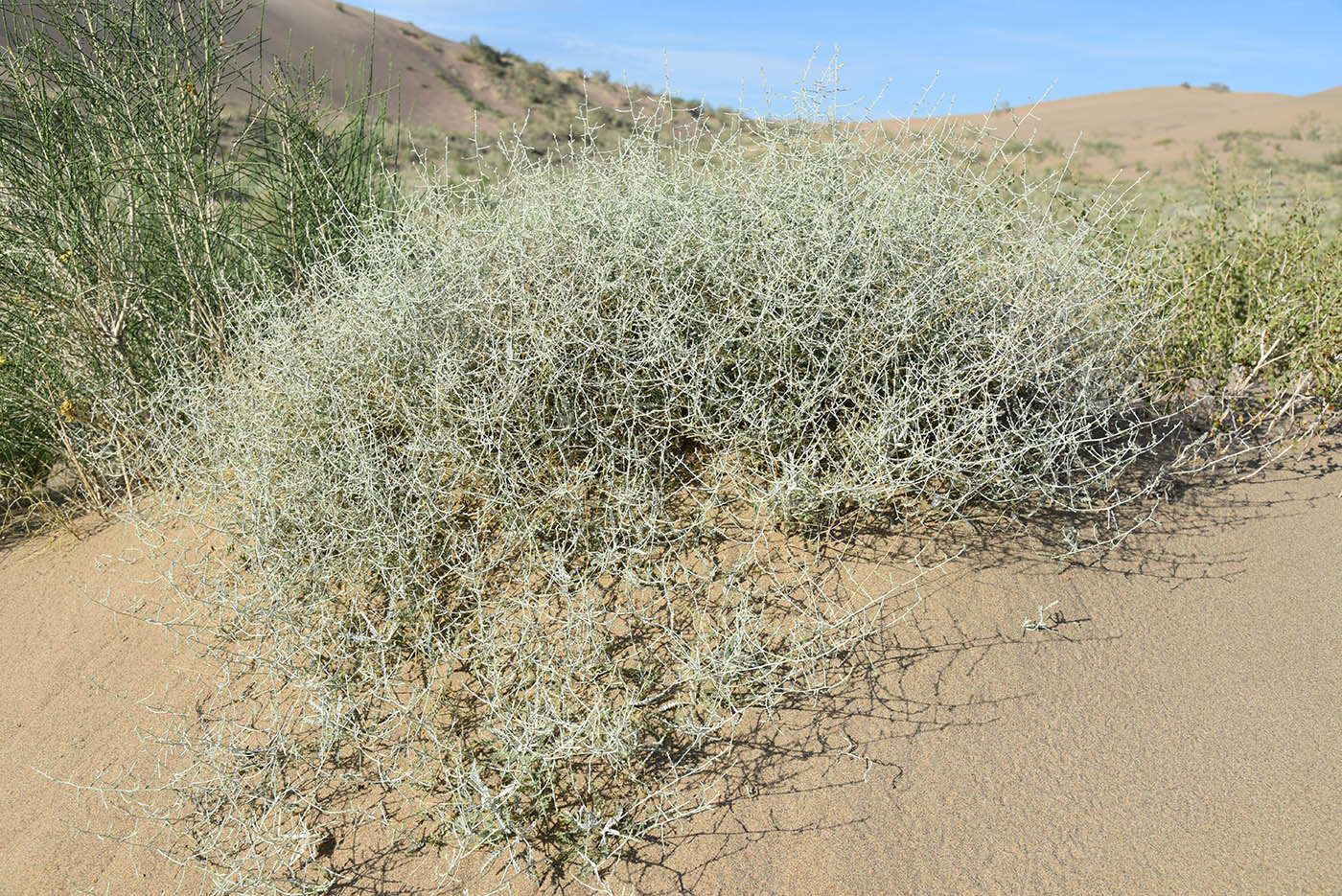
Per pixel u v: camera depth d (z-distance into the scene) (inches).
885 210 109.6
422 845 78.4
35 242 133.3
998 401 105.3
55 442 143.5
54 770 93.3
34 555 126.8
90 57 143.7
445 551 101.1
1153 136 1115.3
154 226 153.9
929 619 95.0
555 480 104.3
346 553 98.7
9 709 101.8
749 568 99.5
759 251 109.9
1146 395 135.9
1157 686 89.9
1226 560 107.5
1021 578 100.8
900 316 103.1
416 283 112.8
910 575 99.5
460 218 125.3
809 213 113.1
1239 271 163.8
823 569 99.6
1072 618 97.0
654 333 101.7
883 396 106.0
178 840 83.8
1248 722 86.0
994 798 78.4
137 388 139.2
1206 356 139.4
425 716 85.8
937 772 80.7
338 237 161.0
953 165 119.3
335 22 1094.4
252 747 90.8
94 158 138.4
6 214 131.9
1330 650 94.9
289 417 113.3
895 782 79.9
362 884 76.8
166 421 129.1
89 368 140.4
